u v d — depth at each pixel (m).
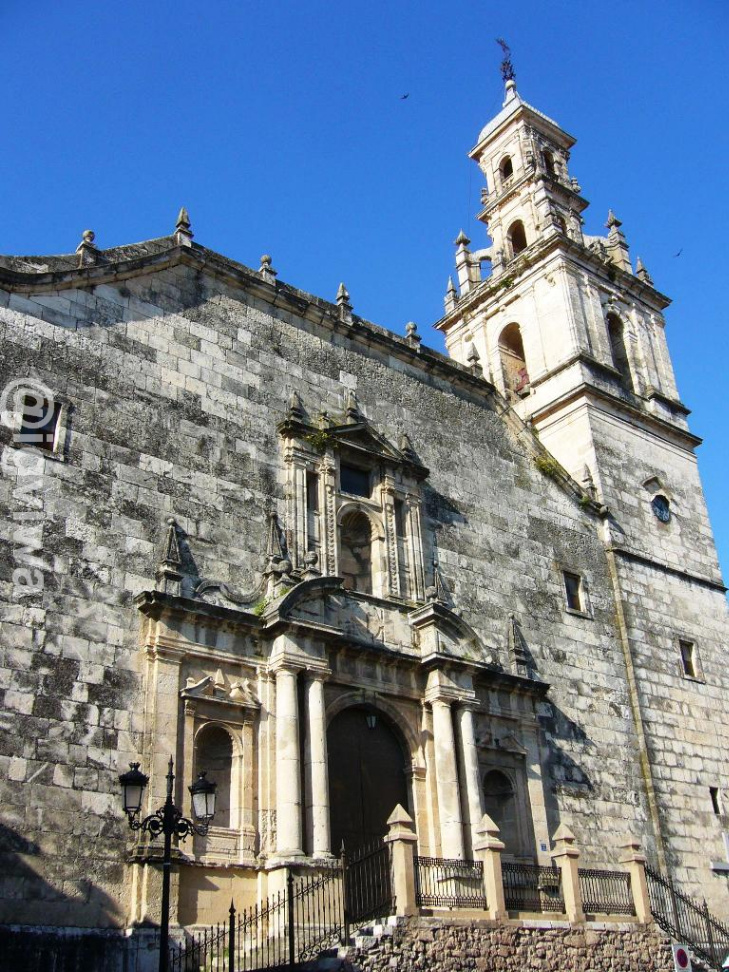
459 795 28.34
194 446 28.12
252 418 29.97
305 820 24.91
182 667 25.09
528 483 37.41
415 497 32.91
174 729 24.25
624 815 33.41
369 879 24.14
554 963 24.61
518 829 30.05
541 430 42.09
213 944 22.66
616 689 35.78
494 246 49.72
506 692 31.86
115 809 22.77
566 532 37.56
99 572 24.78
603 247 46.69
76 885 21.64
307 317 33.12
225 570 27.25
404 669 29.42
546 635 34.66
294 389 31.62
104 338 27.45
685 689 37.88
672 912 32.19
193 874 23.25
